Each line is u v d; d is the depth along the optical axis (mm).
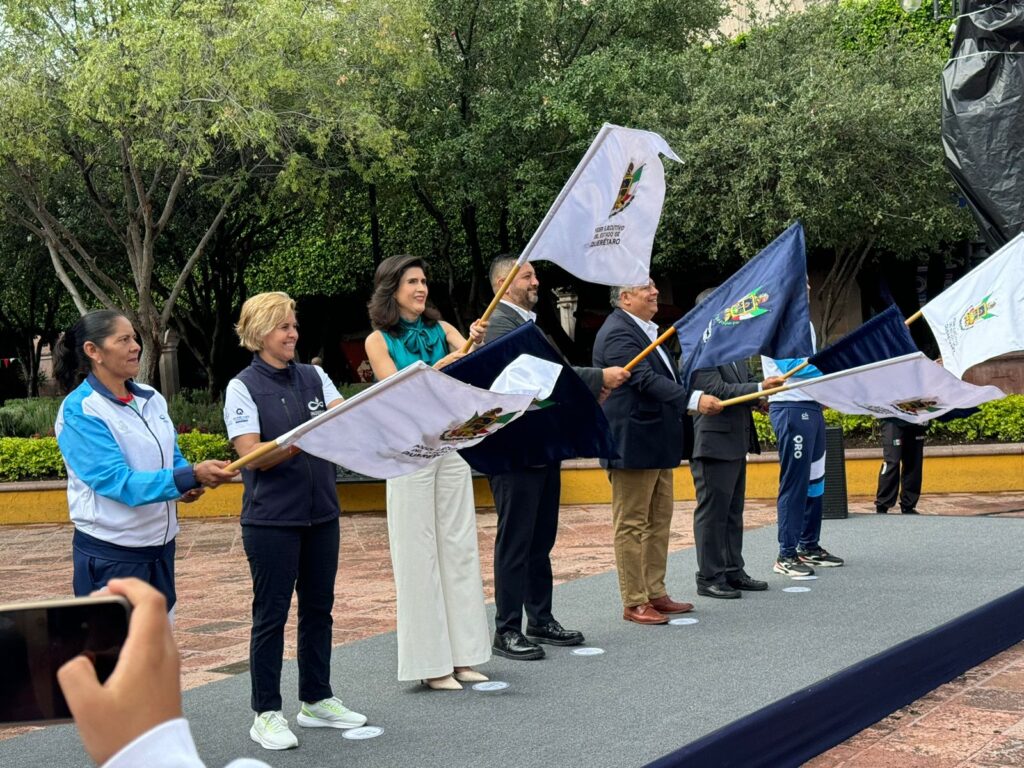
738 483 6320
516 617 5055
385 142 14664
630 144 4586
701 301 6223
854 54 16438
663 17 17016
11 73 13680
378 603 7172
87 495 3553
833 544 7969
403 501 4543
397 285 4664
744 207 14906
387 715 4258
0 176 15672
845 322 21047
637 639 5285
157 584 3646
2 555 10633
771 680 4332
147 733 825
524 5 15719
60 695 920
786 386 5258
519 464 4543
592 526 10719
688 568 7285
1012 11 7191
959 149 7379
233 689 4867
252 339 4066
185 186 18234
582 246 4555
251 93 13438
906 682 4648
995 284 6113
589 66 15422
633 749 3617
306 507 3996
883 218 15617
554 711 4148
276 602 3965
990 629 5418
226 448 13289
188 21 13492
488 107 16203
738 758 3656
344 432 3186
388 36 14688
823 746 4059
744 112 15352
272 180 17125
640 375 5504
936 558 7090
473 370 4094
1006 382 15859
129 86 13297
